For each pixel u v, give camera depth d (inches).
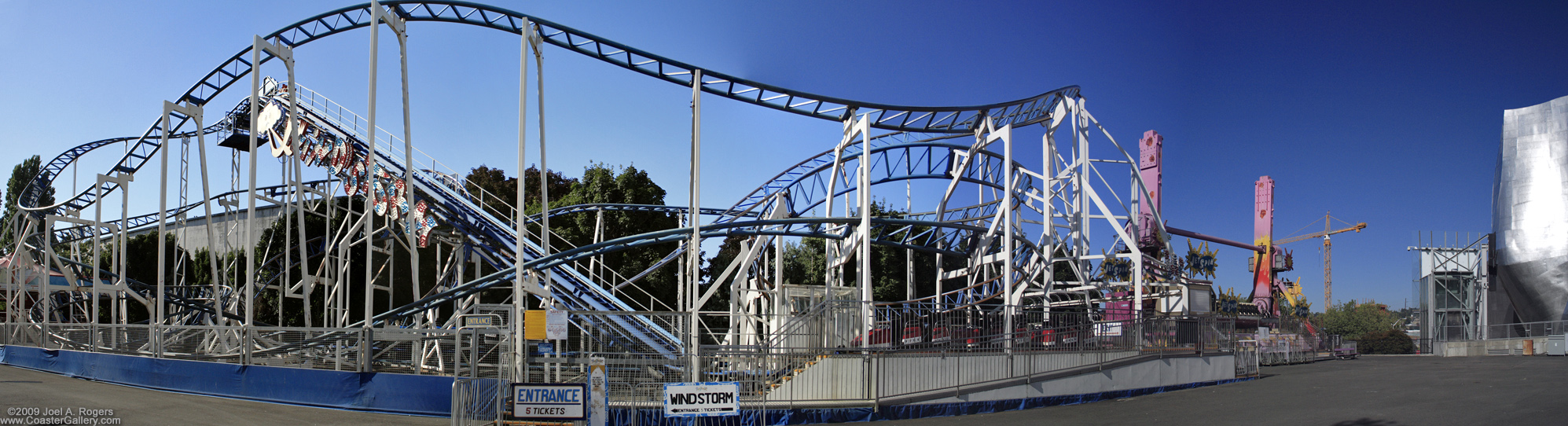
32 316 1640.0
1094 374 855.1
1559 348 1747.0
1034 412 756.0
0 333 1242.6
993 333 831.1
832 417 685.9
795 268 2539.4
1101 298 1387.8
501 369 616.7
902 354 743.7
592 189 1872.5
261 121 1547.7
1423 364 1368.1
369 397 694.5
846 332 762.2
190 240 2613.2
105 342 951.6
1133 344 909.2
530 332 668.1
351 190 1411.2
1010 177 1236.5
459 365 653.9
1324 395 807.1
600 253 1039.0
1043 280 1373.0
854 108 1233.4
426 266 1861.5
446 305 1769.2
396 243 1838.1
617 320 725.9
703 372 679.1
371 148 915.4
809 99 1200.2
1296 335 1647.4
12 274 1598.2
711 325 1246.9
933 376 759.1
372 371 710.5
